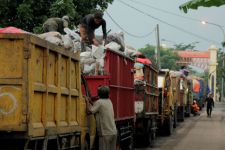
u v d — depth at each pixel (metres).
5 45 11.19
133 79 24.12
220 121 53.28
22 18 29.61
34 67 11.40
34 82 11.41
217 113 73.31
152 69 29.56
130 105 23.36
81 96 15.35
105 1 33.38
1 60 11.16
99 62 18.34
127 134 23.08
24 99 11.01
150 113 28.00
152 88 29.92
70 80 14.18
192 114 67.94
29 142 11.31
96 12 21.44
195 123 49.47
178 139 32.78
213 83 148.88
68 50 13.98
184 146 28.34
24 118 10.95
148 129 27.69
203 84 89.62
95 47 18.64
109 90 18.00
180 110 50.75
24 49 11.13
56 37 14.56
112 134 16.23
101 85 17.78
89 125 16.25
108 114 16.22
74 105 14.74
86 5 32.81
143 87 26.16
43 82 12.05
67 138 14.15
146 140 27.89
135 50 29.05
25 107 10.98
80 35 20.78
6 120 10.96
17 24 29.98
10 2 30.19
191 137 34.31
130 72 23.34
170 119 35.97
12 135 10.97
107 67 18.34
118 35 22.62
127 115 22.53
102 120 16.19
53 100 12.78
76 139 15.09
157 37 69.38
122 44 22.80
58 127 12.90
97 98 17.23
